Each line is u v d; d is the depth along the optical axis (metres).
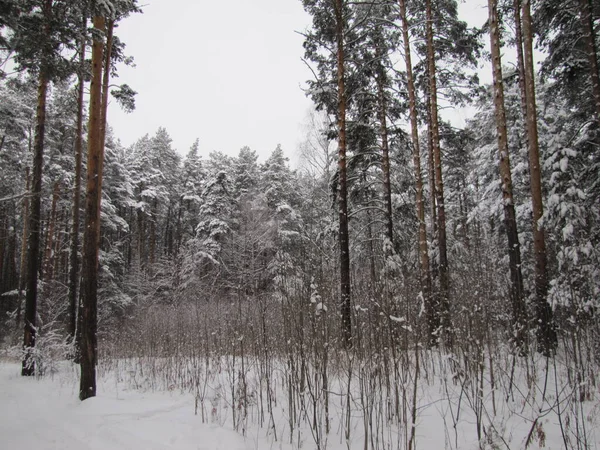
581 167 10.53
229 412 5.39
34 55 6.78
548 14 9.73
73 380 9.23
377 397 4.83
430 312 6.68
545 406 4.42
